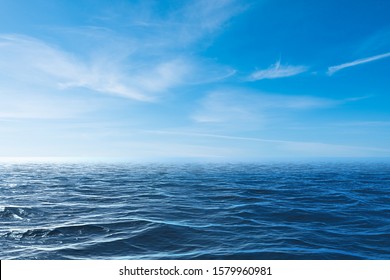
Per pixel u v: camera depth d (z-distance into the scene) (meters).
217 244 12.43
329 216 18.22
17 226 15.24
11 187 35.09
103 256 11.02
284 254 11.27
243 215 18.33
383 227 15.56
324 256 11.10
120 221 16.12
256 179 48.22
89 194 28.77
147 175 58.72
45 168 91.69
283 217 17.86
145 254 11.27
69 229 14.40
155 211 19.62
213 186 36.53
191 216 18.03
